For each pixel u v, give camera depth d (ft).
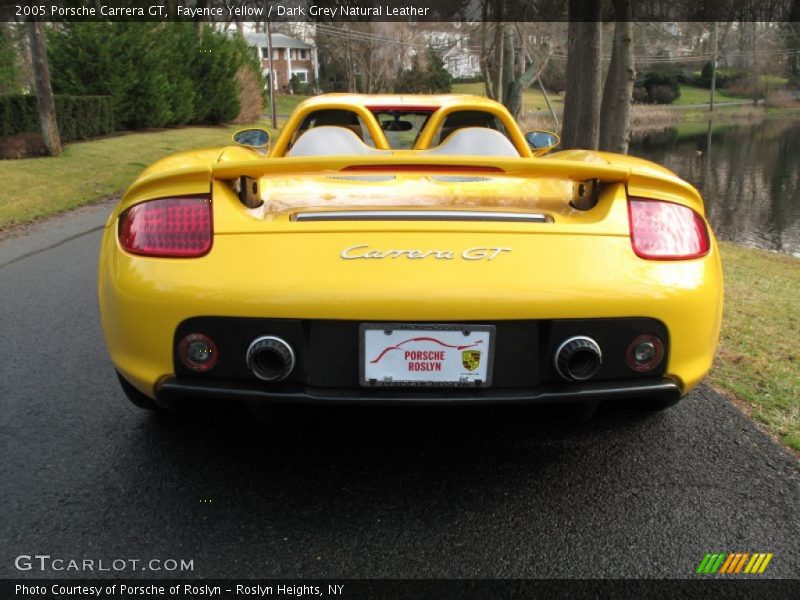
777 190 69.82
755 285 19.01
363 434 8.13
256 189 6.94
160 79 73.20
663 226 6.23
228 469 7.34
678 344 6.07
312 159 5.96
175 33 82.79
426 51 165.68
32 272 17.51
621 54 35.55
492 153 9.80
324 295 5.67
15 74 86.63
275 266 5.77
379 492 6.93
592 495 6.94
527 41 84.89
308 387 5.90
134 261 6.04
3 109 49.06
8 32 85.61
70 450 7.75
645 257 6.05
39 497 6.79
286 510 6.61
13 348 11.28
